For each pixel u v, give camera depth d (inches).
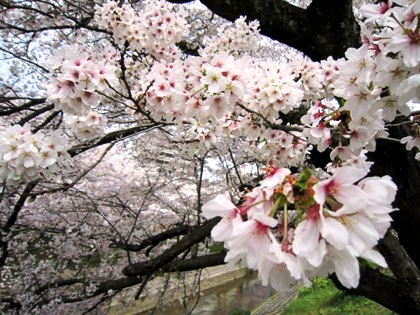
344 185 28.8
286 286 29.5
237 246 28.7
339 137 68.6
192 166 209.8
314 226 27.5
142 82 85.2
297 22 122.7
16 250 181.3
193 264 168.6
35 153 73.7
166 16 101.0
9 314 168.9
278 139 93.0
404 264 124.4
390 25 41.2
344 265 27.0
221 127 93.8
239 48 115.8
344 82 54.8
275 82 73.2
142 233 210.1
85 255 201.0
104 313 231.9
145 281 162.7
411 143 66.2
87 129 92.4
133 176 227.8
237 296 521.3
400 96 42.4
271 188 30.3
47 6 172.2
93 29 143.4
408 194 123.2
